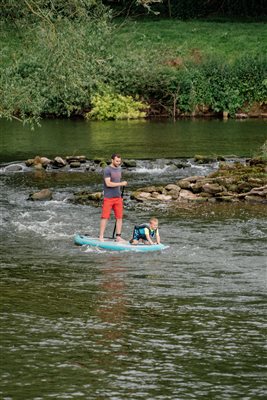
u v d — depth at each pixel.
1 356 17.36
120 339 18.38
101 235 27.03
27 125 58.34
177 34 71.75
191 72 65.38
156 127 57.28
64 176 40.09
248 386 15.98
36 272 23.84
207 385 16.00
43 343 18.11
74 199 34.09
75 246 26.84
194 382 16.14
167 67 65.81
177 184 35.28
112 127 57.66
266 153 39.31
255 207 32.56
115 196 26.88
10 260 25.14
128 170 41.38
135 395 15.55
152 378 16.31
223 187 34.56
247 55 66.38
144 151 46.44
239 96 64.88
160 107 65.62
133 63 65.31
